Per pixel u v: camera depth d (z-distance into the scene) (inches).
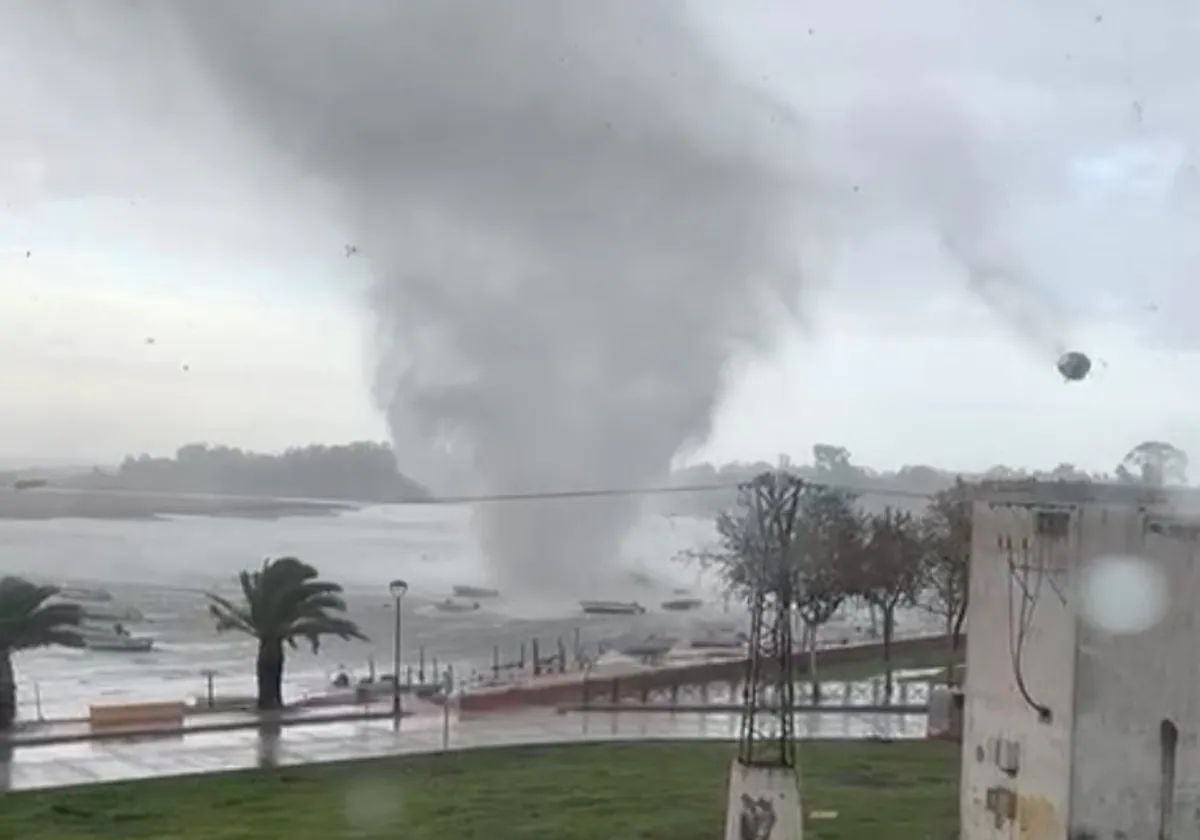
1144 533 718.5
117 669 1920.5
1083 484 775.7
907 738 1341.0
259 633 1546.5
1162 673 717.3
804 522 1732.3
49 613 1439.5
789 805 788.0
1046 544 730.8
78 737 1346.0
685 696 1646.2
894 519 2282.2
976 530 796.0
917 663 2001.7
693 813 1048.2
